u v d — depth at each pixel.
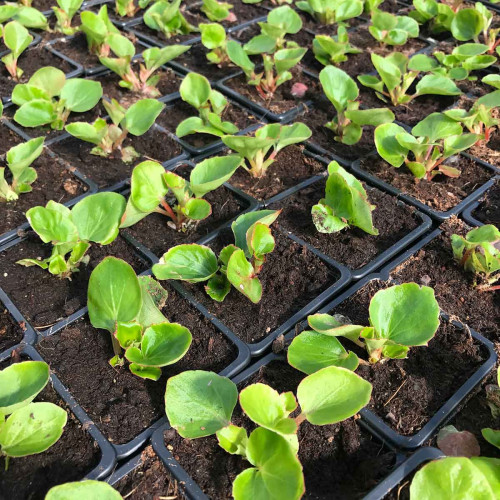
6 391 0.24
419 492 0.20
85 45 0.57
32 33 0.58
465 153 0.43
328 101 0.49
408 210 0.37
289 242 0.35
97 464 0.24
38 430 0.23
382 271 0.33
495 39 0.59
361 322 0.30
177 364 0.28
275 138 0.38
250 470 0.21
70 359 0.28
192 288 0.32
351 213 0.34
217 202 0.38
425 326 0.26
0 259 0.34
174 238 0.36
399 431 0.25
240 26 0.62
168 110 0.49
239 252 0.29
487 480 0.21
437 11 0.61
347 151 0.43
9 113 0.47
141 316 0.28
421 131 0.40
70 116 0.47
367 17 0.65
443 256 0.34
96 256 0.34
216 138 0.45
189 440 0.25
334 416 0.22
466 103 0.49
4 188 0.37
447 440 0.24
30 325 0.30
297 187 0.39
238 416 0.26
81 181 0.40
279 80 0.49
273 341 0.29
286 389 0.27
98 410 0.26
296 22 0.56
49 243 0.35
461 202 0.38
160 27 0.59
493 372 0.28
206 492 0.23
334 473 0.24
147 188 0.33
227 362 0.28
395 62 0.49
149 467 0.24
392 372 0.28
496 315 0.31
